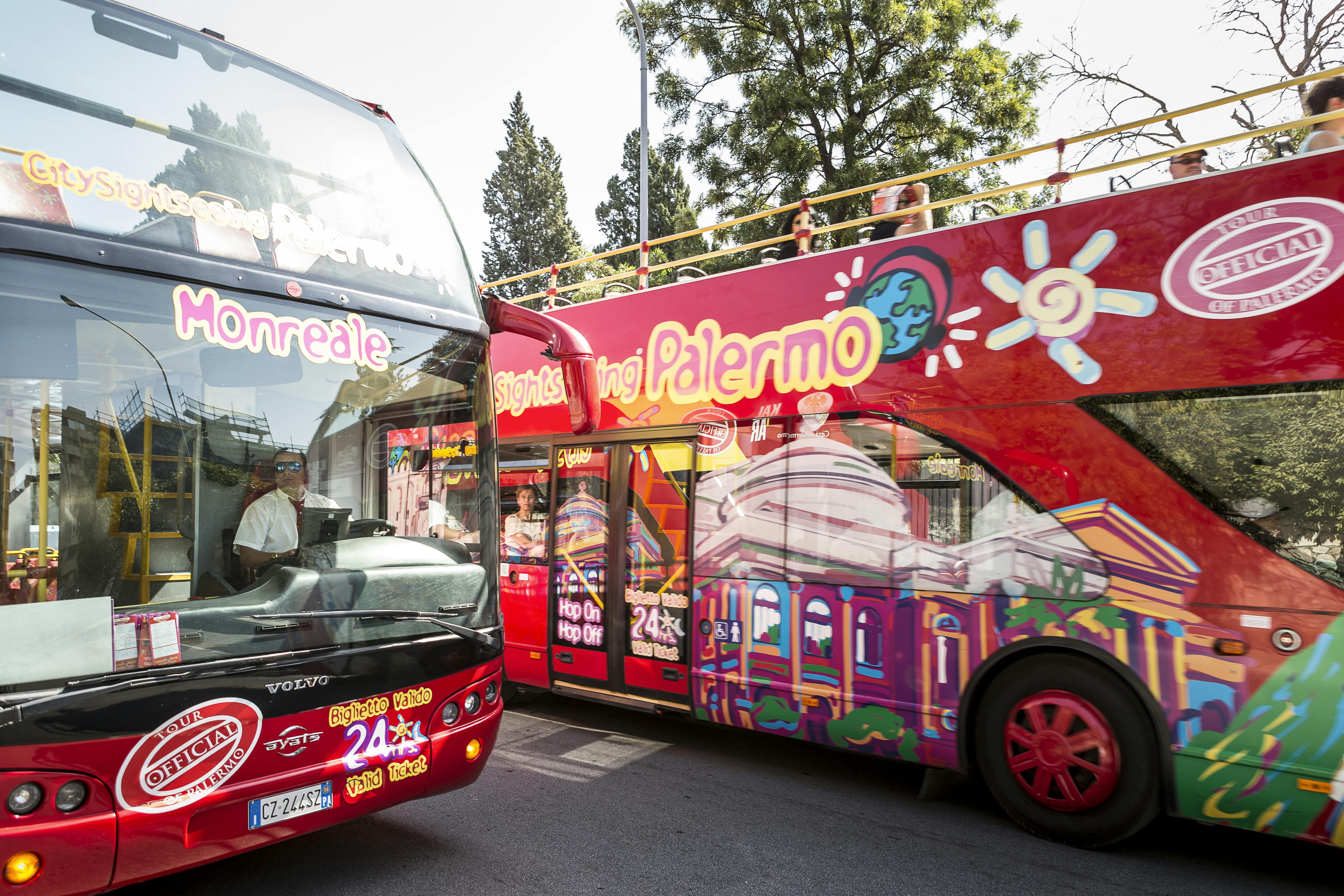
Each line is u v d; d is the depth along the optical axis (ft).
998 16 70.03
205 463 10.50
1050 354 14.67
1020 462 14.79
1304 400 12.30
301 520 11.20
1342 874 13.25
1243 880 13.00
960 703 15.19
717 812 15.76
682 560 19.60
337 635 11.10
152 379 10.23
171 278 10.59
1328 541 12.04
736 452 18.81
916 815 15.75
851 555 16.78
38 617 8.95
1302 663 12.05
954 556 15.43
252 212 11.65
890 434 16.44
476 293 14.47
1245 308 12.89
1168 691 13.06
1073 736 14.02
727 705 18.52
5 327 9.25
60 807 8.81
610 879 12.85
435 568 12.48
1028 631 14.47
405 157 14.56
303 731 10.64
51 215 9.84
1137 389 13.73
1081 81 49.06
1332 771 11.73
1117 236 14.17
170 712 9.56
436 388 13.08
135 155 10.74
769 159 68.95
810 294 17.97
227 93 12.14
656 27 73.31
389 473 12.27
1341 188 12.28
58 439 9.41
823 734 16.98
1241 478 12.75
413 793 11.85
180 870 9.65
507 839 14.37
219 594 10.33
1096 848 14.02
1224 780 12.55
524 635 22.93
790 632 17.56
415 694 11.87
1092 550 13.93
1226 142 16.14
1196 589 12.95
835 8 68.18
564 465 22.41
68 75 10.54
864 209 66.64
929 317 16.17
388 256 13.12
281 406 11.27
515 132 190.08
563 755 19.39
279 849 13.89
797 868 13.32
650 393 20.68
